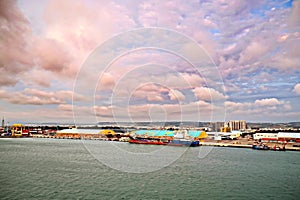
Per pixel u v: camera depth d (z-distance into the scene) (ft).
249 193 100.53
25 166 155.53
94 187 106.73
